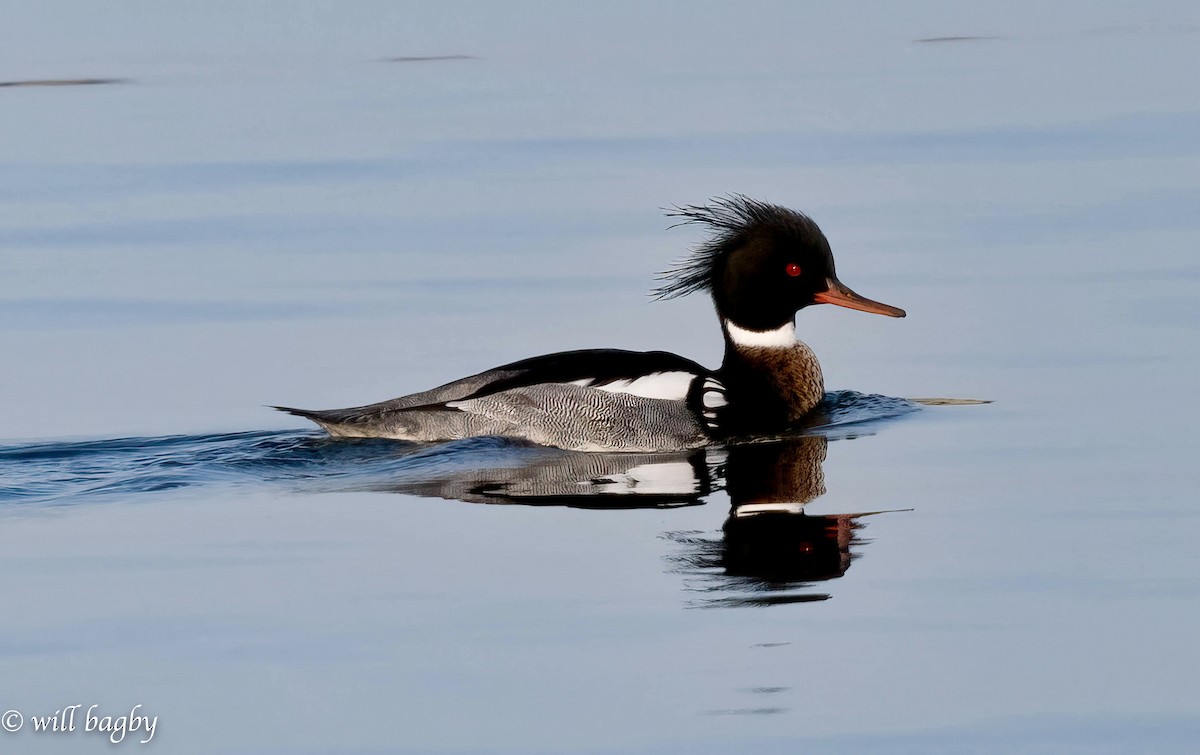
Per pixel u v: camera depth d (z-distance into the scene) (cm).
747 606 1013
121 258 1986
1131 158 2339
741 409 1453
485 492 1256
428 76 3080
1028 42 3294
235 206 2202
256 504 1230
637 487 1267
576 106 2784
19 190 2295
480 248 1997
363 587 1046
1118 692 903
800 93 2845
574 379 1441
